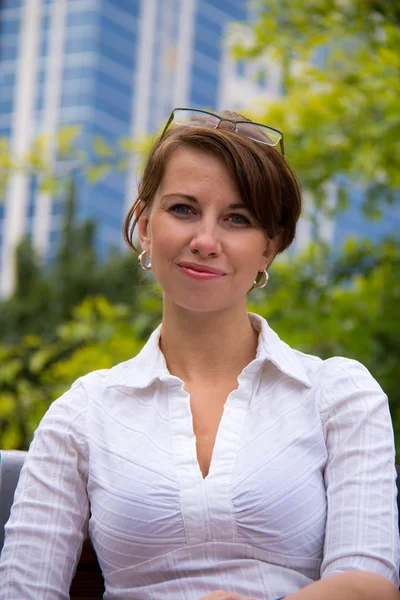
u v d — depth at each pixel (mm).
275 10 6172
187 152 2406
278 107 6008
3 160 6711
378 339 5605
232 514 2213
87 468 2408
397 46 5656
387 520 2238
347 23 6066
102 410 2418
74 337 5926
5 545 2381
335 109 5785
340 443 2334
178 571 2234
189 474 2254
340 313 5703
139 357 2488
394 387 5426
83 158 6566
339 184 5984
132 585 2291
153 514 2238
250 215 2402
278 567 2230
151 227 2436
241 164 2373
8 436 5934
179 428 2334
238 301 2479
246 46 6344
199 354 2471
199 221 2385
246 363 2496
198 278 2369
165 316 2520
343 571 2168
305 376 2410
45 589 2338
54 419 2449
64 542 2383
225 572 2215
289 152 5785
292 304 5914
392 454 2348
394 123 5344
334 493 2287
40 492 2395
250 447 2287
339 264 6133
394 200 6027
